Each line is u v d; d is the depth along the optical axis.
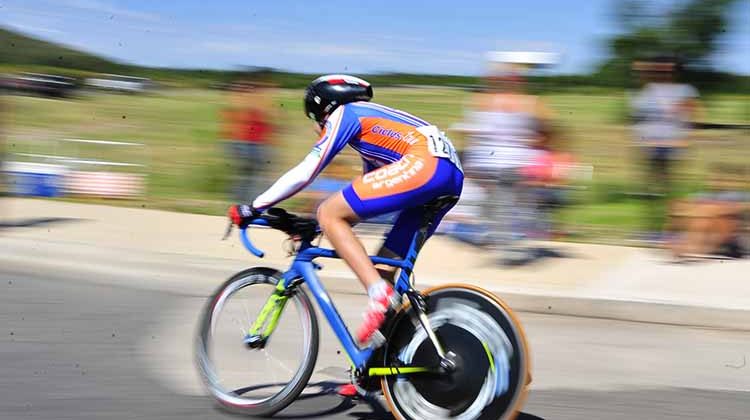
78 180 9.61
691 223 6.66
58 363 4.32
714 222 6.64
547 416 3.77
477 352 3.33
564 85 27.55
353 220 3.38
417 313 3.39
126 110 21.81
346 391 3.70
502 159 6.68
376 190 3.33
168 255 6.49
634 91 7.88
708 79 18.48
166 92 30.20
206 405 3.78
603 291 5.63
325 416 3.69
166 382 4.08
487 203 6.82
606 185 10.84
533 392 4.09
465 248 6.80
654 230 7.47
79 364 4.31
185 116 20.28
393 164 3.38
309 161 3.40
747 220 6.71
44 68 39.19
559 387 4.18
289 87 21.34
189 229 7.62
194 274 6.29
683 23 17.88
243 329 3.73
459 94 26.44
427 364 3.38
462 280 5.92
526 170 6.70
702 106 18.55
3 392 3.87
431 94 26.69
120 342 4.71
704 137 16.75
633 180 11.28
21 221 7.71
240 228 3.53
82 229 7.45
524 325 5.27
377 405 3.82
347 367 4.39
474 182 6.83
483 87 6.71
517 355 3.29
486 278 5.98
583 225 8.00
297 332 3.66
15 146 13.48
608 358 4.66
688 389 4.18
